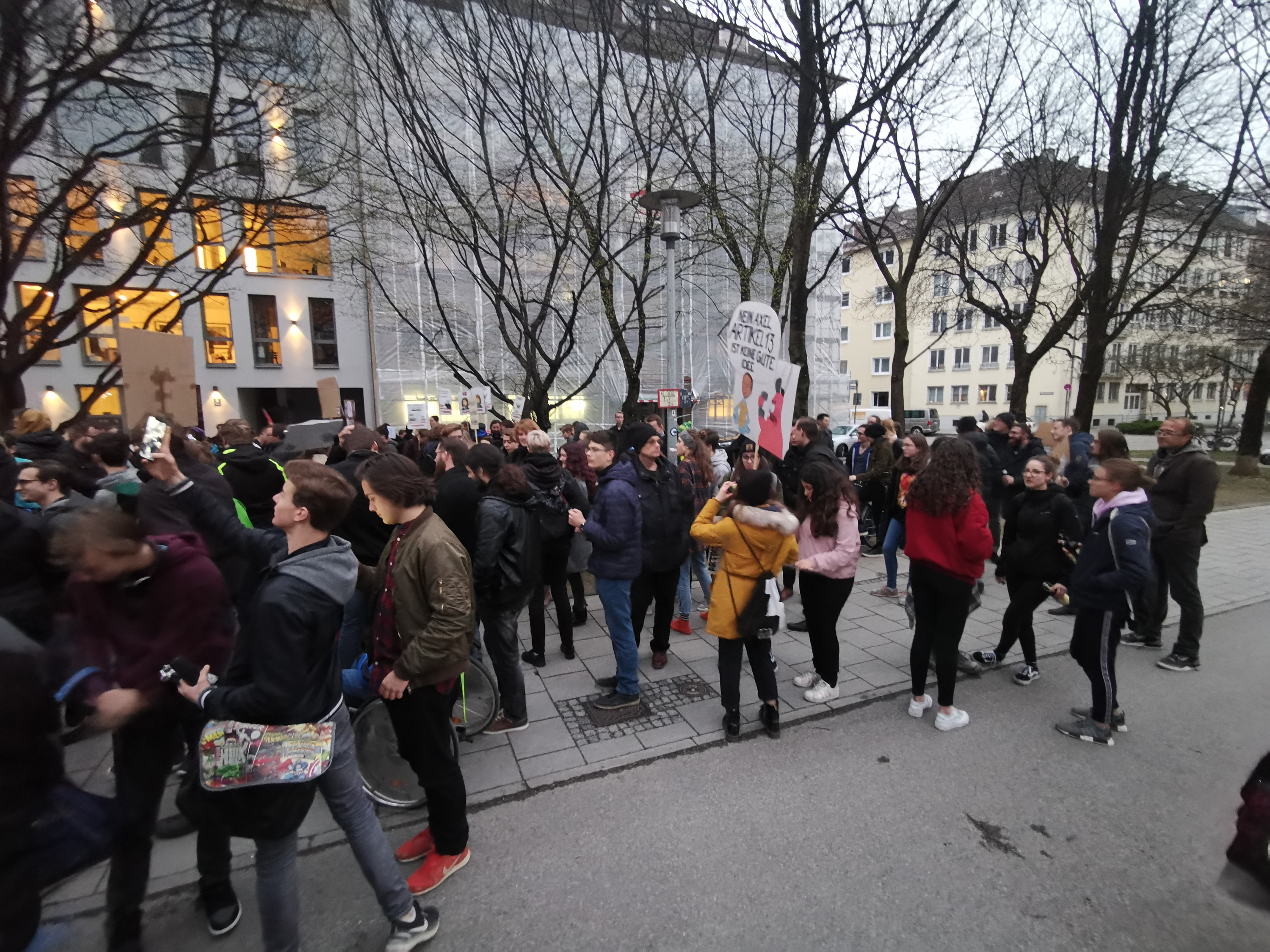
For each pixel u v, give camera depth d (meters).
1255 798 1.99
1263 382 16.59
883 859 2.62
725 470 6.89
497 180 7.73
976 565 3.57
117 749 2.09
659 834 2.79
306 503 1.89
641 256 10.60
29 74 5.48
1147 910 2.36
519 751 3.48
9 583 2.39
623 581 3.79
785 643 5.07
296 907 1.99
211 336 19.53
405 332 18.38
